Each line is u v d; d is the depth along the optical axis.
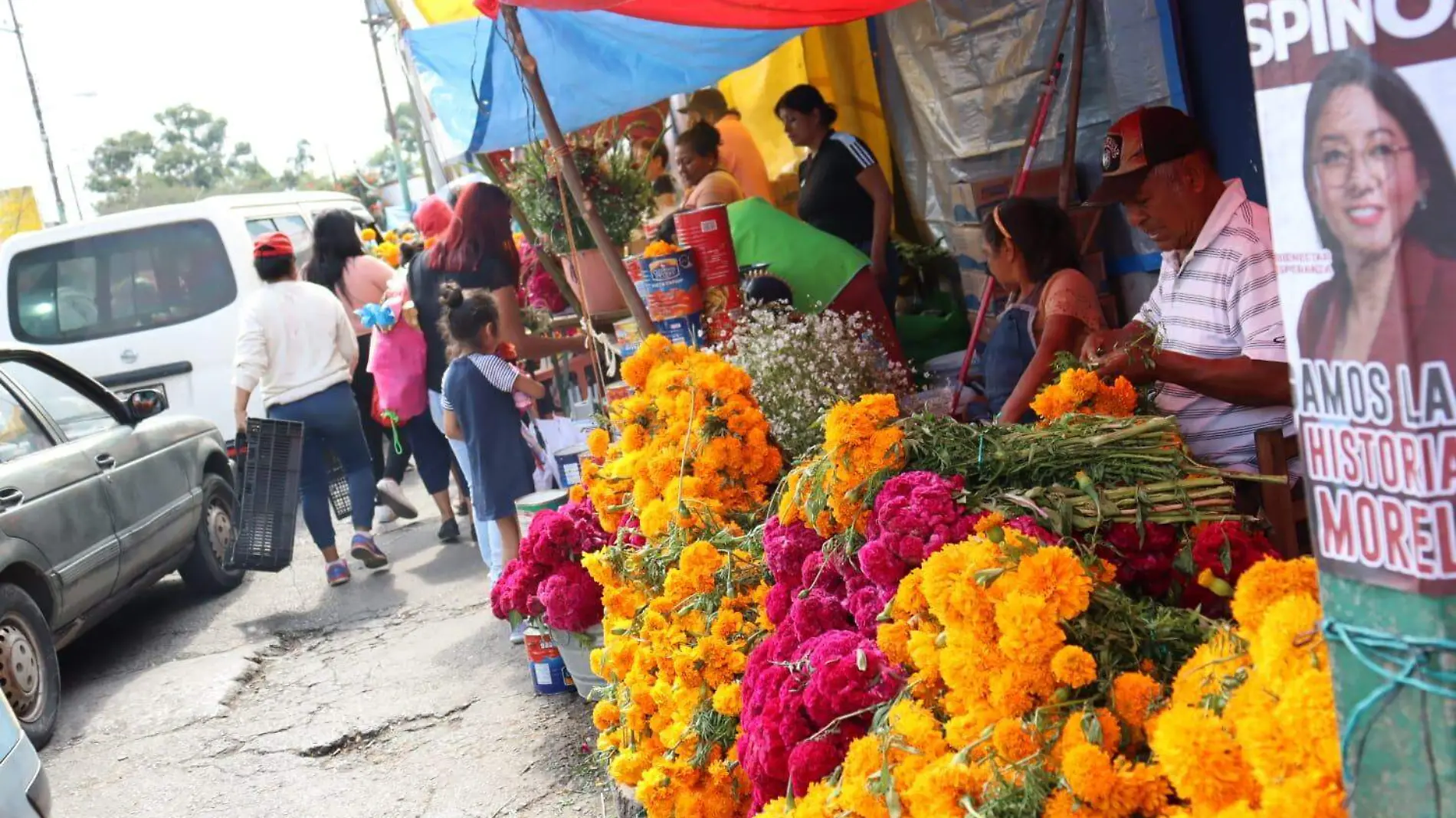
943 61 6.95
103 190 102.44
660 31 5.57
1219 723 1.51
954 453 2.54
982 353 6.01
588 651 4.48
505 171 6.54
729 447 3.47
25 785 3.77
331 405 7.69
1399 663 1.23
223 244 10.09
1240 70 5.00
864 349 4.55
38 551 5.95
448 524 8.39
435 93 5.68
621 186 6.00
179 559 7.59
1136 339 3.28
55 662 5.92
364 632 6.77
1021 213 4.38
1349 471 1.25
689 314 4.76
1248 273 3.22
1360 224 1.19
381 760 5.00
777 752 2.34
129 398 7.35
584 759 4.60
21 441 6.30
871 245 6.66
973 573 1.86
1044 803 1.74
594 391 8.27
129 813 4.85
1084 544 2.36
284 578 8.23
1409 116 1.15
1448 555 1.18
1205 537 2.30
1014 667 1.81
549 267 6.30
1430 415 1.17
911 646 2.02
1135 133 3.35
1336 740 1.34
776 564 2.78
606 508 3.93
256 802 4.78
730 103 9.55
